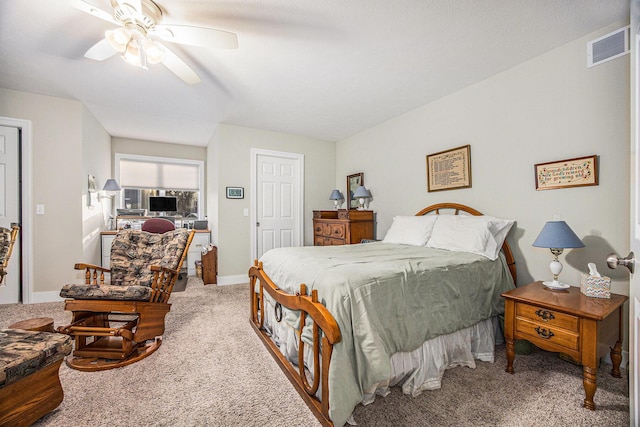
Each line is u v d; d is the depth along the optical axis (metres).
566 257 2.13
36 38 2.07
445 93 3.02
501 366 1.87
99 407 1.47
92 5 1.57
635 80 1.01
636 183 0.98
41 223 3.06
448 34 2.04
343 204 4.83
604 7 1.76
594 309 1.52
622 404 1.48
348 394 1.26
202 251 4.18
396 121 3.73
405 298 1.61
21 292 3.06
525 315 1.72
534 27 1.96
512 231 2.47
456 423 1.35
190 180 5.36
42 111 3.05
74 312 2.00
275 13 1.82
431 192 3.24
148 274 2.46
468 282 1.94
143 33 1.71
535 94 2.32
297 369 1.78
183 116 3.74
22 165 3.00
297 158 4.64
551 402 1.50
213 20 1.89
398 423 1.35
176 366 1.86
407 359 1.59
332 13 1.83
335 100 3.20
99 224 3.90
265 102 3.25
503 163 2.54
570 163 2.10
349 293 1.42
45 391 1.38
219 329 2.46
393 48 2.21
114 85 2.83
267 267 2.28
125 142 4.83
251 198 4.24
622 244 1.88
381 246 2.74
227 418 1.39
